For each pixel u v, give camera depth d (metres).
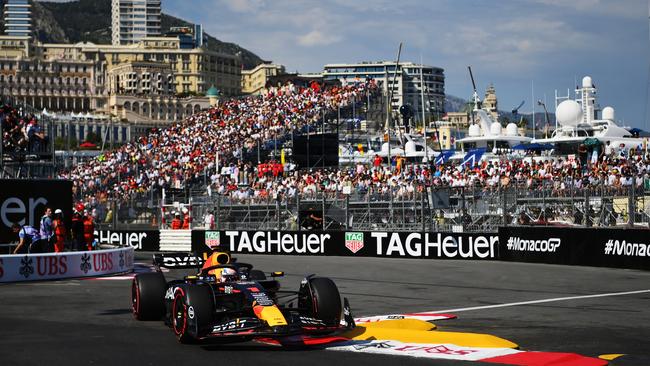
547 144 68.88
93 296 23.50
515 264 34.97
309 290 15.05
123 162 80.50
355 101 80.75
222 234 46.66
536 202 38.66
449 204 41.53
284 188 55.81
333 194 46.81
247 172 64.25
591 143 65.38
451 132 138.50
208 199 50.69
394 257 40.59
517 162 56.69
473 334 15.16
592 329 16.36
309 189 51.59
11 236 33.56
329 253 42.94
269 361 12.74
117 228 53.19
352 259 39.84
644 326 16.80
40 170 42.06
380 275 30.38
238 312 14.62
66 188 35.12
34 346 14.32
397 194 43.94
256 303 14.10
